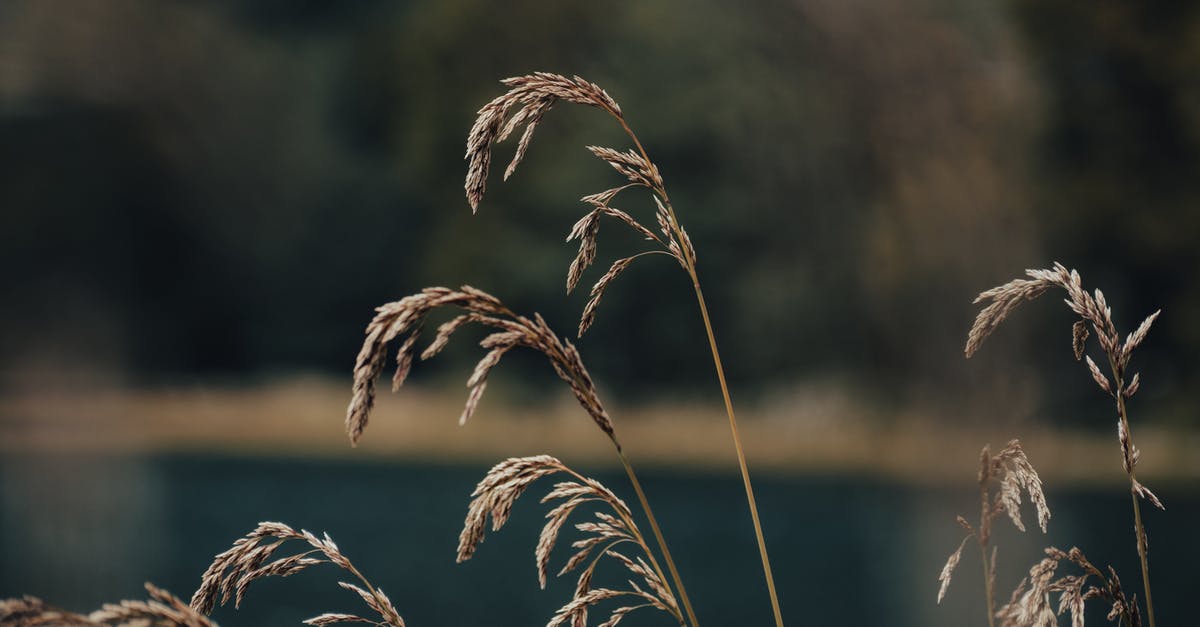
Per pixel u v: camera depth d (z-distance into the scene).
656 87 43.09
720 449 37.25
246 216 57.00
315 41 59.81
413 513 25.55
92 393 52.72
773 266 41.72
